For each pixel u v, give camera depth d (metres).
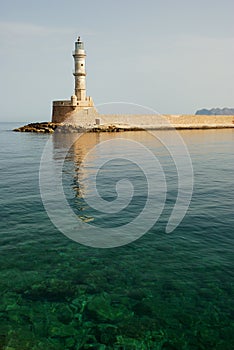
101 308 7.07
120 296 7.46
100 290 7.70
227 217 12.19
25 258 9.16
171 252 9.44
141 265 8.75
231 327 6.48
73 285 7.91
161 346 6.05
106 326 6.56
